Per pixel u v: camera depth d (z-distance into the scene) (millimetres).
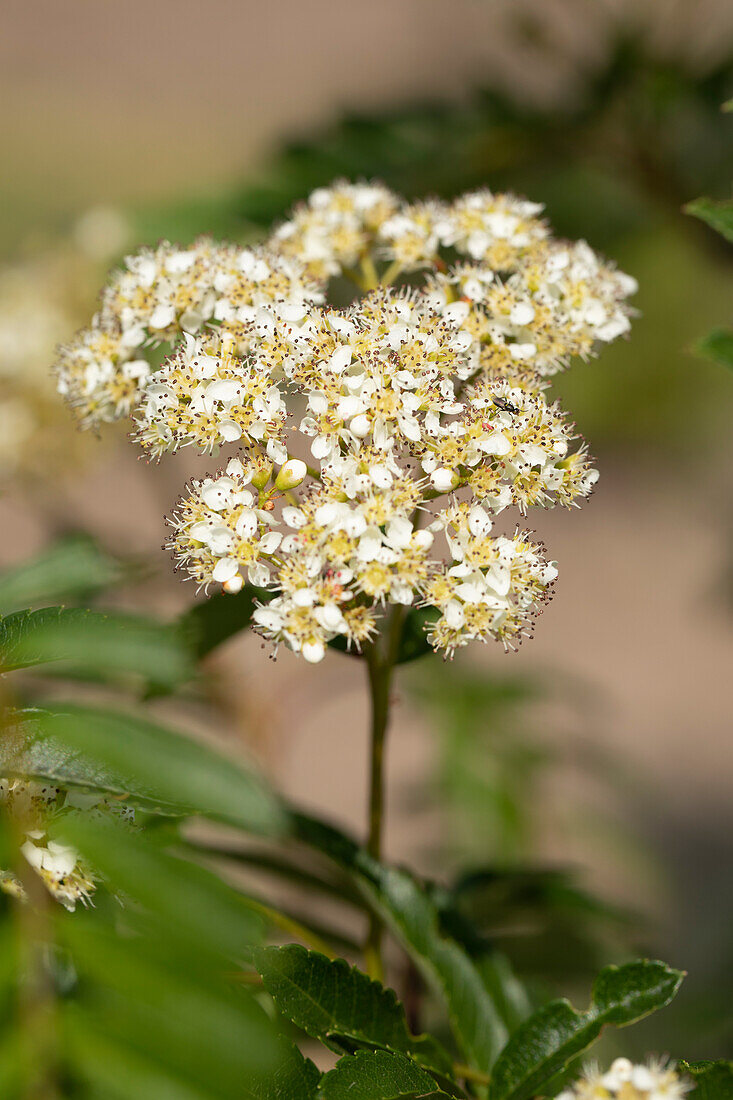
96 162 2285
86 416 586
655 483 2047
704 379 1932
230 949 511
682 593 1809
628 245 703
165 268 578
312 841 566
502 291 574
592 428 1976
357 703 1491
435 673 765
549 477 558
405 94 680
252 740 704
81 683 596
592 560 1914
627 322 583
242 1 3266
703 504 1992
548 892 613
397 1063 528
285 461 554
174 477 718
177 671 525
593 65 679
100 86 2678
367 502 548
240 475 555
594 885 916
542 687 771
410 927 565
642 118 677
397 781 1295
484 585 551
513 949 626
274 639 549
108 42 2900
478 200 592
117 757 511
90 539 587
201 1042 503
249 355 566
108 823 525
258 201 645
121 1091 500
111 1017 503
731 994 675
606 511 2023
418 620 565
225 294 574
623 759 852
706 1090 529
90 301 731
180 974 506
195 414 557
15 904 510
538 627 1761
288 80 2730
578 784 1211
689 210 570
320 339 556
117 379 580
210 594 559
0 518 1423
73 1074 500
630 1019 536
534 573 554
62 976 506
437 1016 617
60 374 590
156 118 2547
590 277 581
